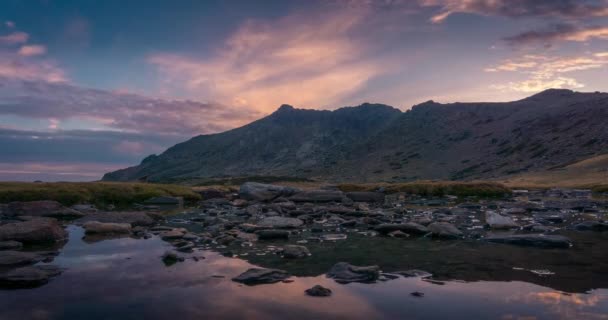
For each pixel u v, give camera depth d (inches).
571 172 4783.5
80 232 944.3
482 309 401.4
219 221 1130.7
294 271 558.6
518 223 1081.4
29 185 1838.1
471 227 1011.3
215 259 638.5
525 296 443.2
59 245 769.6
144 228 995.3
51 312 397.4
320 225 1073.5
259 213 1391.5
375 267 546.0
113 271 559.8
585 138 7411.4
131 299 436.1
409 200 2182.6
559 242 742.5
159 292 460.8
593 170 4498.0
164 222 1163.9
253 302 423.8
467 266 586.9
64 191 1713.8
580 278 518.0
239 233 880.9
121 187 1962.4
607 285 485.7
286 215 1332.4
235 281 505.0
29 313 394.6
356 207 1593.3
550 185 3774.6
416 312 393.4
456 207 1643.7
